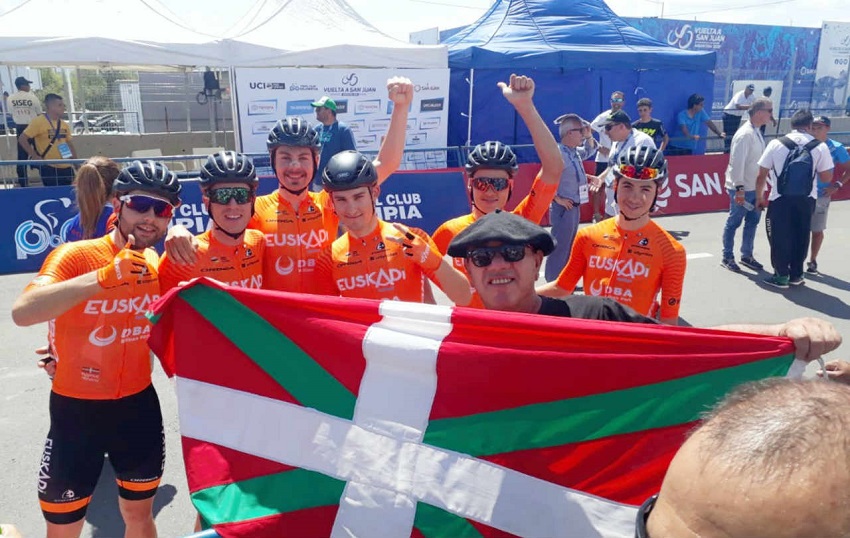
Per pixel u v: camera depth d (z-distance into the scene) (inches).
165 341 85.7
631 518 70.8
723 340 72.3
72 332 99.7
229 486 78.5
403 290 123.3
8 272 308.0
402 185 381.4
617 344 73.1
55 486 101.3
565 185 246.5
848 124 909.8
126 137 584.1
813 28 1035.9
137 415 105.2
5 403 182.7
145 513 108.7
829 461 30.1
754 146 307.4
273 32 441.7
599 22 580.1
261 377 80.6
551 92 536.1
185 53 404.2
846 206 505.0
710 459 32.9
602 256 139.9
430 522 72.6
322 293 127.2
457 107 533.3
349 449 76.0
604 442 72.3
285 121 134.0
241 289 81.4
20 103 473.7
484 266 83.7
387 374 77.1
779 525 29.7
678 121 580.4
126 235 100.2
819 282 306.3
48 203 317.1
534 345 74.5
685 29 946.1
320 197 143.5
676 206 466.9
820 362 73.0
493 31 567.5
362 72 472.7
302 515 75.3
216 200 113.0
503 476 72.4
